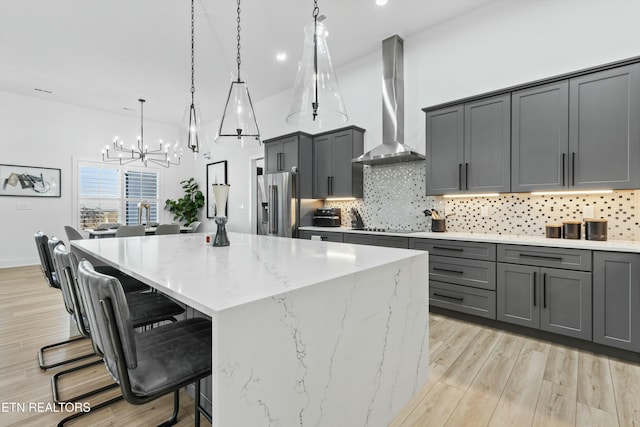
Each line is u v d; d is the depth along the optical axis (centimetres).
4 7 311
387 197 418
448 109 329
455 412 161
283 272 127
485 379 192
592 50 271
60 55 410
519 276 258
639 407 163
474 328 278
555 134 260
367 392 137
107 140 652
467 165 313
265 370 93
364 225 443
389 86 382
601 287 221
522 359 218
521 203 309
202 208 763
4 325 280
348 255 171
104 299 94
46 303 341
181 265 142
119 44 385
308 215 474
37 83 503
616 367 205
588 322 226
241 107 243
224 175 684
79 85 511
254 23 346
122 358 96
